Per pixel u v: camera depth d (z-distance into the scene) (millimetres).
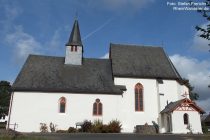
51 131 29500
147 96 33688
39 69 33938
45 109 30344
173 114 29312
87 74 34469
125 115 32375
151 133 28469
